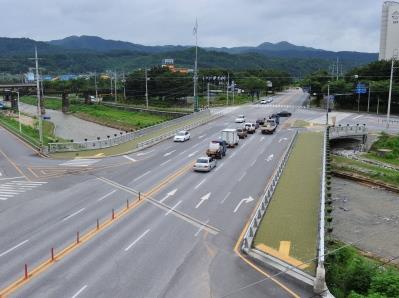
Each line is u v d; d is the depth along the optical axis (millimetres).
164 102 185750
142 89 192125
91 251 31766
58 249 32156
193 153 68438
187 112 136250
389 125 106562
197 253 31500
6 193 48250
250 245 31812
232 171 56781
